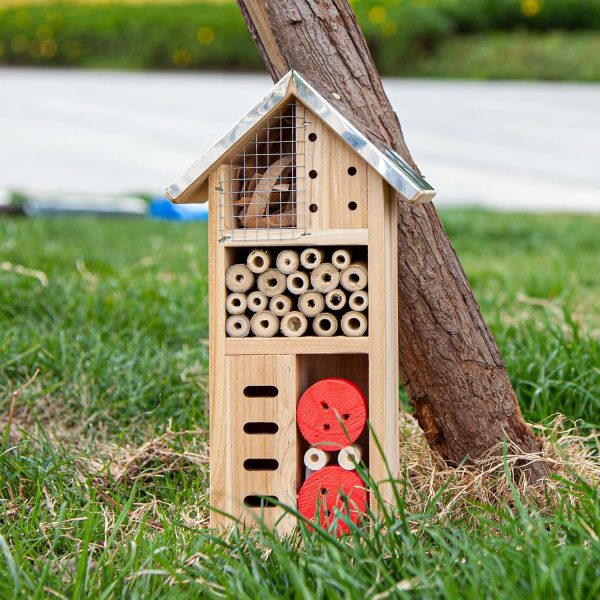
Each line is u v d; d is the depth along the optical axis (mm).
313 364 4281
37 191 16891
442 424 4398
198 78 31156
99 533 3932
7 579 3301
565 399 5441
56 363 5895
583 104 27172
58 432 5324
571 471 4289
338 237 3742
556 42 31703
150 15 33094
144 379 5773
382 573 3127
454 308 4293
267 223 3807
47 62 33375
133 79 30875
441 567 3246
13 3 35938
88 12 33969
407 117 25141
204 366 6094
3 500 4223
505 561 3139
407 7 31953
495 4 33094
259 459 4016
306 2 4137
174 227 13000
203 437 5102
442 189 18422
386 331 3789
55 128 23719
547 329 6348
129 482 4672
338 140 3713
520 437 4375
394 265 3936
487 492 4160
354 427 3805
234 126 3709
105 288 7672
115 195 16578
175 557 3529
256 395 4051
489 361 4352
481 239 12914
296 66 4164
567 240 12562
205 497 4309
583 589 2998
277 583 3201
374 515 3760
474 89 29562
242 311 3852
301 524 3506
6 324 6656
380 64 31844
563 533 3688
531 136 23281
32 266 8781
